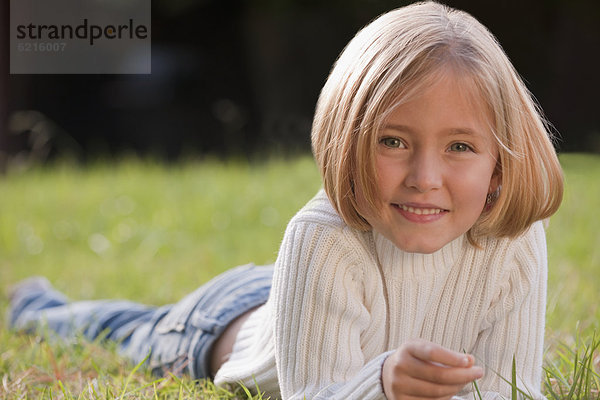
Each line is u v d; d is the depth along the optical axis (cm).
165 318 393
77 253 686
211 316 364
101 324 437
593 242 619
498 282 278
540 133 250
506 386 279
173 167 1217
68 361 378
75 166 1264
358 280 275
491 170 242
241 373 325
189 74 1666
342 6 1577
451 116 230
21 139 1364
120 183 1000
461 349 287
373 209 240
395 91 230
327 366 272
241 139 1591
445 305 283
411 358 225
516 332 281
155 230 739
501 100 237
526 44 1572
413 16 243
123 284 561
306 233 274
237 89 1666
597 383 294
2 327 473
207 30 1681
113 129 1591
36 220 806
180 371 376
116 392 318
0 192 966
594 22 1559
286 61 1620
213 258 620
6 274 615
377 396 238
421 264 274
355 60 245
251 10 1633
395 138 234
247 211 805
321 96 258
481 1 1566
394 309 280
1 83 1316
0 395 325
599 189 880
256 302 364
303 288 273
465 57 232
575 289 465
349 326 273
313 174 1009
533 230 281
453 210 240
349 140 240
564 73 1573
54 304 489
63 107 1562
